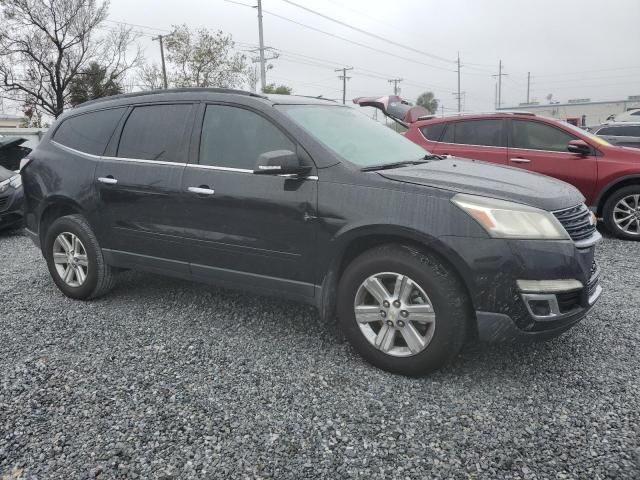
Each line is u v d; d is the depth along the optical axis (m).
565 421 2.75
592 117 58.31
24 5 25.73
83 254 4.63
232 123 3.83
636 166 6.85
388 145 4.06
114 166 4.30
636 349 3.57
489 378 3.21
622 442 2.55
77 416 2.85
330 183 3.34
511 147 7.41
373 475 2.38
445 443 2.59
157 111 4.24
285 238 3.48
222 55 34.81
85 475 2.39
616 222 7.19
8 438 2.66
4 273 5.83
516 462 2.44
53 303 4.69
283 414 2.85
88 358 3.55
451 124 7.81
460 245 2.95
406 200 3.12
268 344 3.74
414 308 3.13
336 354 3.57
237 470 2.42
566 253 2.97
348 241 3.26
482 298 2.96
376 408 2.90
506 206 2.97
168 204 3.97
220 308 4.47
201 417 2.83
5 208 8.20
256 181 3.58
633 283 5.07
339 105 4.42
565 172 7.18
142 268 4.29
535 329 2.96
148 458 2.50
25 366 3.43
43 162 4.82
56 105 27.98
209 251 3.84
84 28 26.98
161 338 3.87
